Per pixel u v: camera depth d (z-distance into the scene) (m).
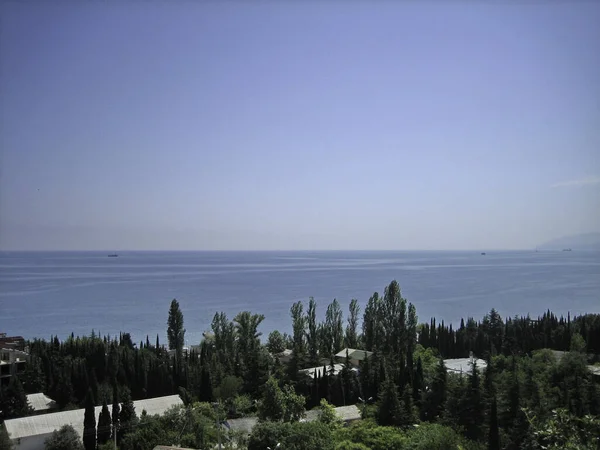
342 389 81.06
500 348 123.00
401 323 114.81
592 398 67.75
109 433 59.97
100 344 95.75
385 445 49.94
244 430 58.94
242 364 95.81
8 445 53.47
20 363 88.31
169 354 109.94
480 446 53.59
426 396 72.50
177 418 58.97
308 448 46.31
